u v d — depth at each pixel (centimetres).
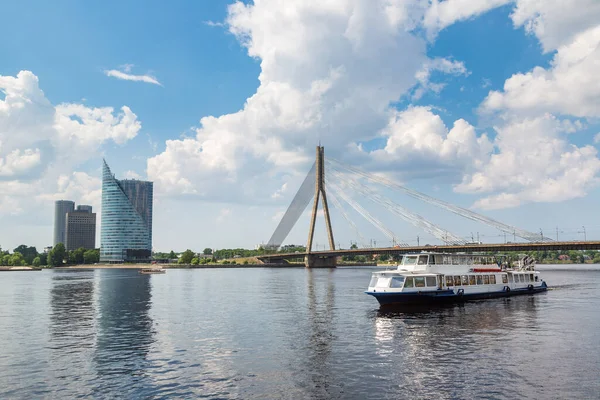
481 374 3491
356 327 5478
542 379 3359
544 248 17975
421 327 5425
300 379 3431
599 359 3875
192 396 3106
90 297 9669
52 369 3747
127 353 4259
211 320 6144
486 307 7200
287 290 11219
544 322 5694
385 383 3316
